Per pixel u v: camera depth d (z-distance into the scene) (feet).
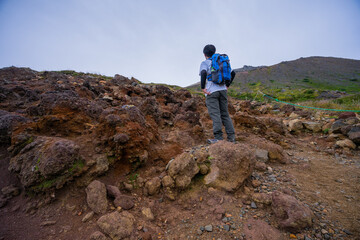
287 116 28.86
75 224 5.85
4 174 7.41
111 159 8.21
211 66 11.51
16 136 7.86
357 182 8.71
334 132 16.22
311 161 11.75
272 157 11.42
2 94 15.55
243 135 15.07
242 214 6.47
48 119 9.13
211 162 8.64
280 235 5.52
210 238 5.58
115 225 5.66
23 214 6.15
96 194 6.56
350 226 5.78
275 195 6.56
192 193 7.67
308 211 6.01
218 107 12.01
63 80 26.86
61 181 6.57
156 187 7.63
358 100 33.37
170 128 17.13
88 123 10.44
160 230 6.06
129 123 9.06
